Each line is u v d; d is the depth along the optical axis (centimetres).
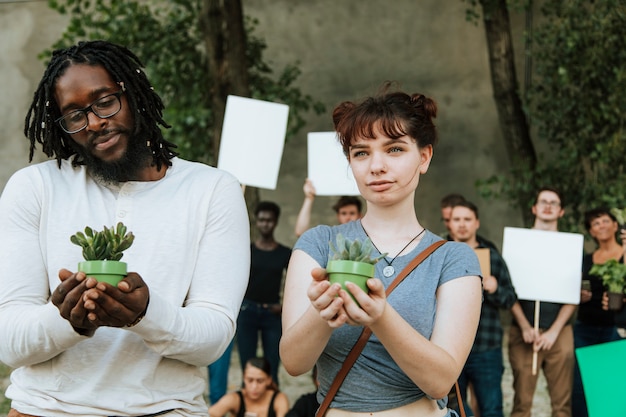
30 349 272
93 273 250
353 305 233
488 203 1455
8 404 903
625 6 1195
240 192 307
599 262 765
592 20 1213
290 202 1484
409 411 276
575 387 767
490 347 699
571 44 1204
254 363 730
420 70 1473
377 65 1477
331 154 692
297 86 1482
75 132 286
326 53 1483
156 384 284
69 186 296
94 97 285
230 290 292
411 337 249
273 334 859
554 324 748
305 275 282
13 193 292
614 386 544
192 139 1258
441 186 1473
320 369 284
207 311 286
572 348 754
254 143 675
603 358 548
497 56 1302
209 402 885
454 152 1470
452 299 274
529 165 1278
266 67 1330
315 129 1480
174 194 296
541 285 719
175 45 1270
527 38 1277
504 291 703
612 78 1214
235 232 299
